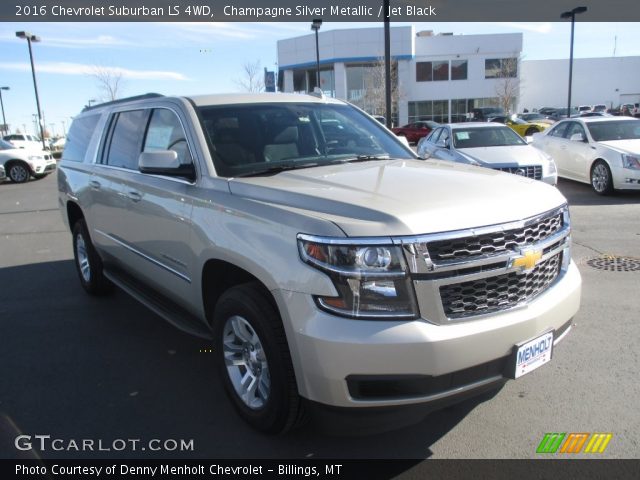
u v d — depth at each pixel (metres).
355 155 4.14
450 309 2.61
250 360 3.18
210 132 3.77
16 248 8.44
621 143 11.22
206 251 3.32
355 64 49.19
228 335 3.29
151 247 4.14
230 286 3.53
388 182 3.15
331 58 48.06
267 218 2.90
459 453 2.98
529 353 2.81
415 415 2.64
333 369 2.53
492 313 2.71
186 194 3.61
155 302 4.30
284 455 3.01
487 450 3.00
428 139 13.70
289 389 2.80
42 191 16.62
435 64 50.03
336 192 2.94
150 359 4.27
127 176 4.47
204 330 3.71
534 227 2.88
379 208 2.65
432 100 50.69
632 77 57.53
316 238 2.59
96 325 5.01
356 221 2.59
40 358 4.33
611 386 3.61
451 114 50.91
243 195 3.21
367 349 2.47
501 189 3.03
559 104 58.72
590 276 5.93
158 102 4.35
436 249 2.56
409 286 2.53
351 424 2.63
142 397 3.69
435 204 2.71
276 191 3.06
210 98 4.12
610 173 10.88
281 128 4.04
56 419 3.44
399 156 4.29
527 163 10.19
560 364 3.93
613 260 6.50
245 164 3.66
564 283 3.15
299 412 2.87
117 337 4.72
